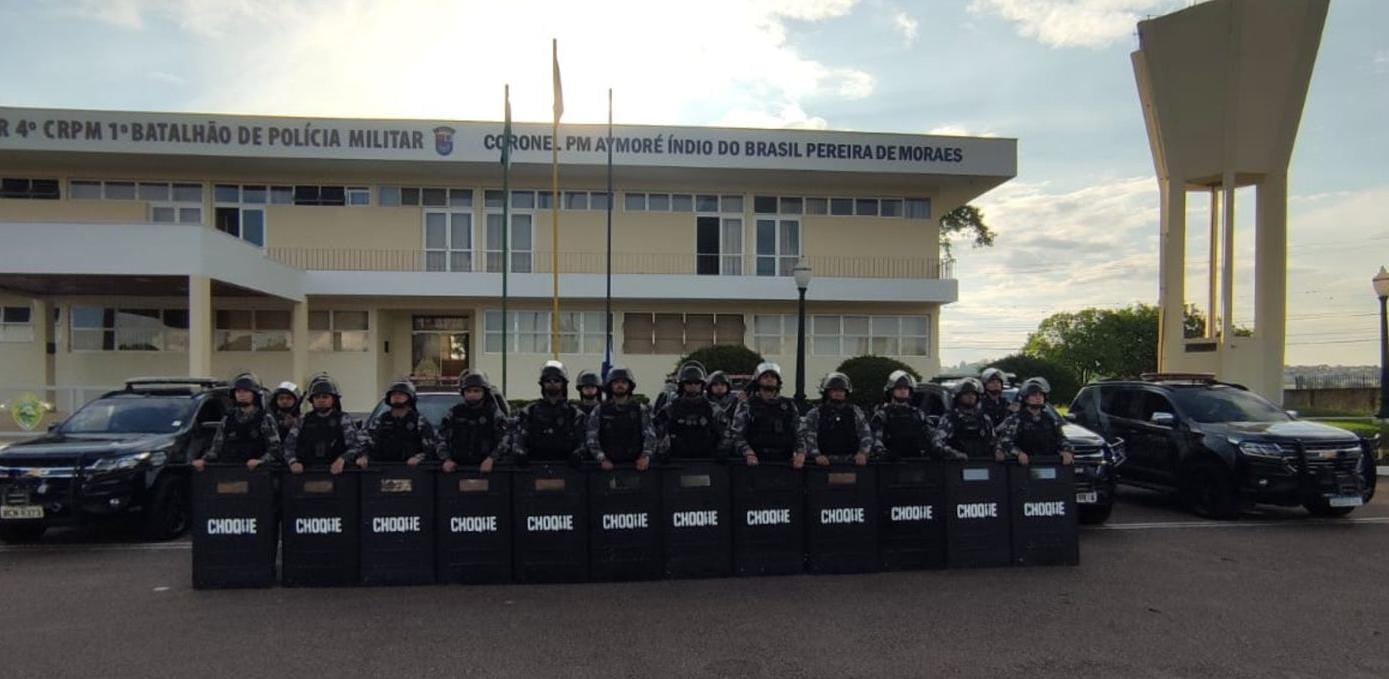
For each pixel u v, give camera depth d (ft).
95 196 87.40
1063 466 26.89
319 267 89.61
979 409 29.07
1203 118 75.82
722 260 94.48
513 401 77.00
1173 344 79.92
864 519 25.59
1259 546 29.99
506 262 78.54
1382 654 18.29
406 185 90.94
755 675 16.98
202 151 82.07
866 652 18.35
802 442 25.41
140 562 27.40
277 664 17.53
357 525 23.99
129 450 30.48
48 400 78.43
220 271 65.57
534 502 24.29
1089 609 21.71
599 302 91.66
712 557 24.84
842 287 90.79
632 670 17.22
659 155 87.15
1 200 85.46
